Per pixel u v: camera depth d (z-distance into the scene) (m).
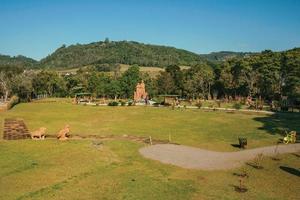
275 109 92.50
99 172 30.39
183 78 152.38
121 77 154.25
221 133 54.47
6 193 24.86
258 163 34.31
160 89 150.62
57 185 26.69
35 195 24.53
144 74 170.38
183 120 70.81
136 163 34.00
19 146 41.00
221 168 32.69
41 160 34.06
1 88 138.62
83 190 25.69
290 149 42.00
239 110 90.62
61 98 149.62
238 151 40.91
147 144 44.66
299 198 24.81
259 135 52.59
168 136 51.66
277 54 138.38
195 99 139.75
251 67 136.25
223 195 25.11
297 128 59.62
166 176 29.72
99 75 160.25
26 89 142.00
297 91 112.00
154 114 81.75
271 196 25.11
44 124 63.91
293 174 30.83
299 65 119.44
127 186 26.75
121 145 43.00
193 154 38.84
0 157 35.09
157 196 24.69
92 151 38.41
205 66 165.50
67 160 34.16
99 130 57.44
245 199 24.41
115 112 86.31
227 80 136.88
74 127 60.56
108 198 24.16
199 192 25.70
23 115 78.00
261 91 128.75
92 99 136.38
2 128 58.00
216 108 96.25
